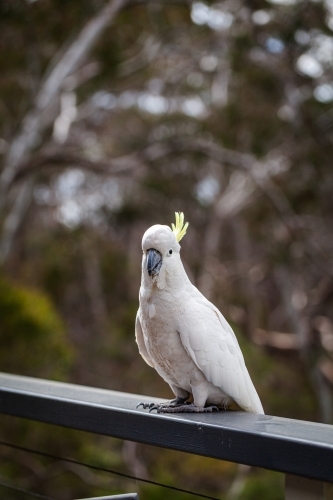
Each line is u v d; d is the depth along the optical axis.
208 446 1.84
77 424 2.25
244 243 15.64
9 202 14.91
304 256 13.75
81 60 10.77
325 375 13.09
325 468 1.54
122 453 9.28
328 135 11.60
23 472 7.89
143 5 11.86
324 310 13.84
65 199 15.25
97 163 11.59
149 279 2.36
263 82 11.49
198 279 14.62
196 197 14.34
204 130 12.05
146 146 12.46
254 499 8.47
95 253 15.36
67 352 8.07
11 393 2.52
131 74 12.88
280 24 10.74
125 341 12.37
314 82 11.43
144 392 11.64
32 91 11.78
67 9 10.66
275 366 11.87
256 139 11.69
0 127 12.27
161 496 4.43
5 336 7.64
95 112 14.16
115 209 14.12
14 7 10.29
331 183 11.72
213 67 13.25
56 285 14.59
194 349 2.37
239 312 14.05
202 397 2.40
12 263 15.03
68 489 8.12
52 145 13.19
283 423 1.88
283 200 12.24
